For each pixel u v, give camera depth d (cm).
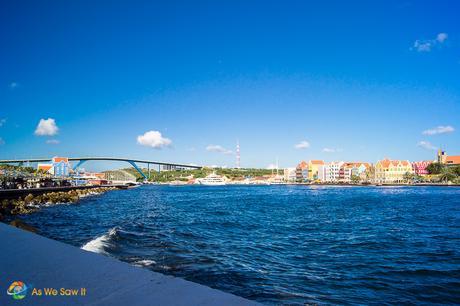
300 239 2317
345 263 1616
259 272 1420
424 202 6328
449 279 1362
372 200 7069
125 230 2492
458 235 2498
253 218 3712
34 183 8288
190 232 2539
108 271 434
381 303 1100
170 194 10706
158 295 344
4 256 527
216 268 1452
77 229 2747
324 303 1088
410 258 1730
